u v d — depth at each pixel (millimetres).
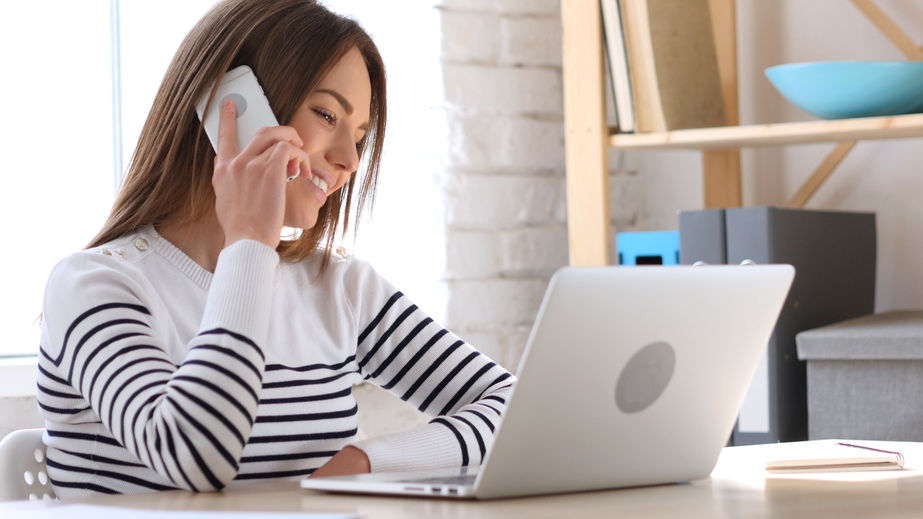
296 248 1476
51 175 2230
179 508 896
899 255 2287
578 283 878
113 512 858
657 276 943
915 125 1963
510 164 2514
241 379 1076
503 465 913
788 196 2420
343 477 1048
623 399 964
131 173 1381
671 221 2641
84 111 2262
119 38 2285
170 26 2328
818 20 2371
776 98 2438
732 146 2311
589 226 2283
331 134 1384
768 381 1956
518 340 2518
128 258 1295
